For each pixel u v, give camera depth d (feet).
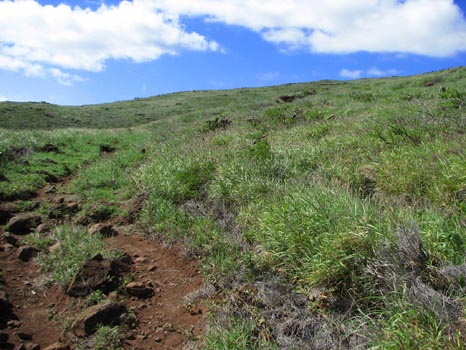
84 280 14.40
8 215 21.12
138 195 24.04
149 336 12.15
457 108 29.99
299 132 33.50
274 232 15.28
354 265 12.30
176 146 37.17
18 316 12.84
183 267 16.42
